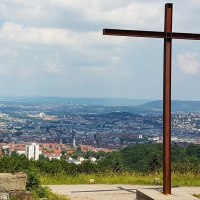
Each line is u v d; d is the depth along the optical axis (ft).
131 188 56.49
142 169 81.66
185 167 75.15
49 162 72.49
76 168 73.26
